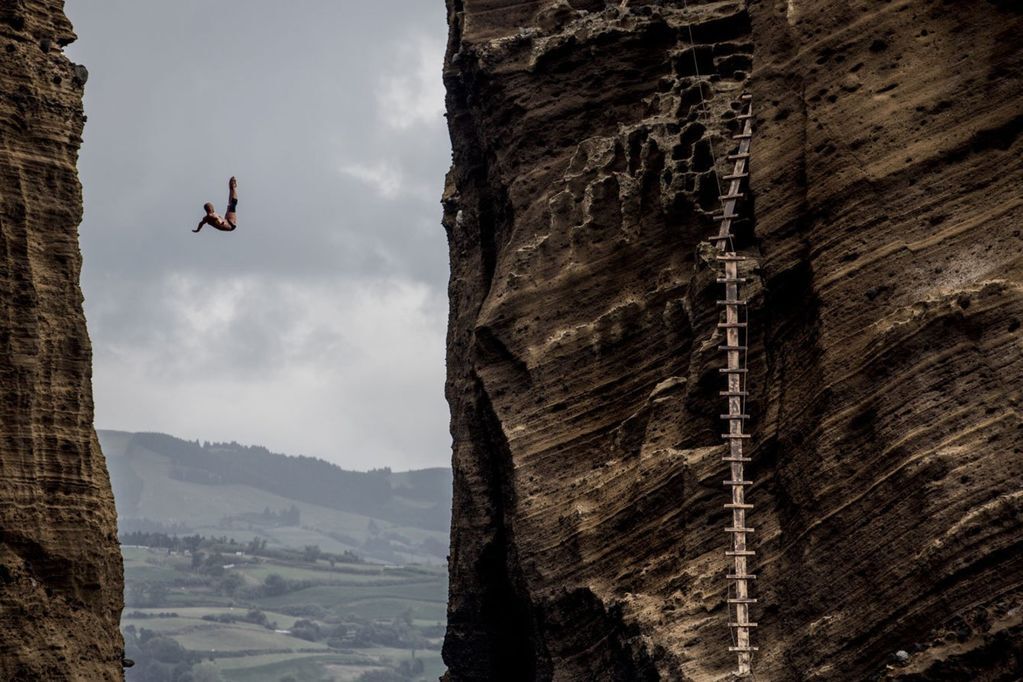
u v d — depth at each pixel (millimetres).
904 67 52312
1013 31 50844
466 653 66188
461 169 70375
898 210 51125
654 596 55375
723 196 56312
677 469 55438
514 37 64688
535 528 59125
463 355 68250
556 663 58344
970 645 46188
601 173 60938
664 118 59875
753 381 54312
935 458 47938
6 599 49656
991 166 50438
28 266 50844
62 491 51219
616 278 60000
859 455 50000
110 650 51938
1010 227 49562
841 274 51438
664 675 53500
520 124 63594
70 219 52188
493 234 67938
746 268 54750
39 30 52312
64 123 52344
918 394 48812
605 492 57906
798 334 53281
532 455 59906
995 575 46312
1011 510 46281
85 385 52094
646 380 58594
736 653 52250
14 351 50438
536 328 60875
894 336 49531
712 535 54406
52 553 50688
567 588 58031
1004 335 48156
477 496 65375
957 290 49344
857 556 49438
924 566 47469
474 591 65688
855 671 48938
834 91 53219
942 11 52219
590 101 62875
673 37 61719
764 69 55406
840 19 53719
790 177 54094
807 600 50656
